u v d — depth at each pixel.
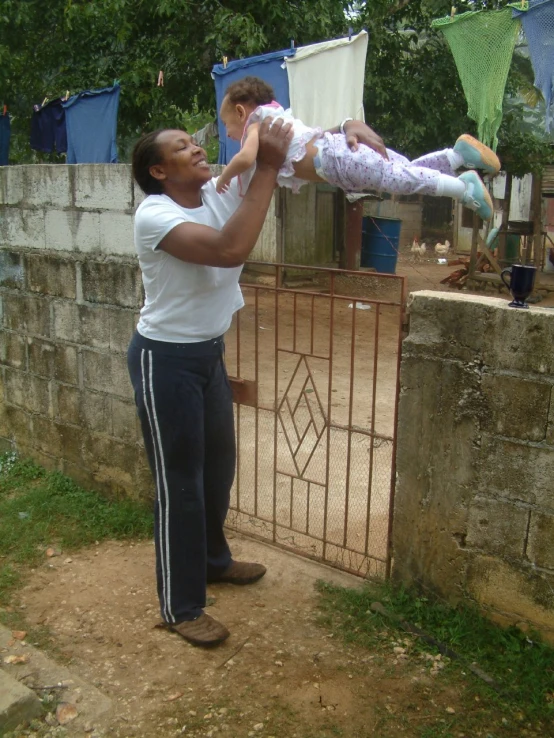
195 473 3.09
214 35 8.70
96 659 3.07
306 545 3.95
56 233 4.57
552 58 3.30
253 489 4.63
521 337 2.83
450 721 2.67
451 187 2.69
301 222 13.06
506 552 3.04
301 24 9.11
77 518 4.39
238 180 2.85
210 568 3.56
